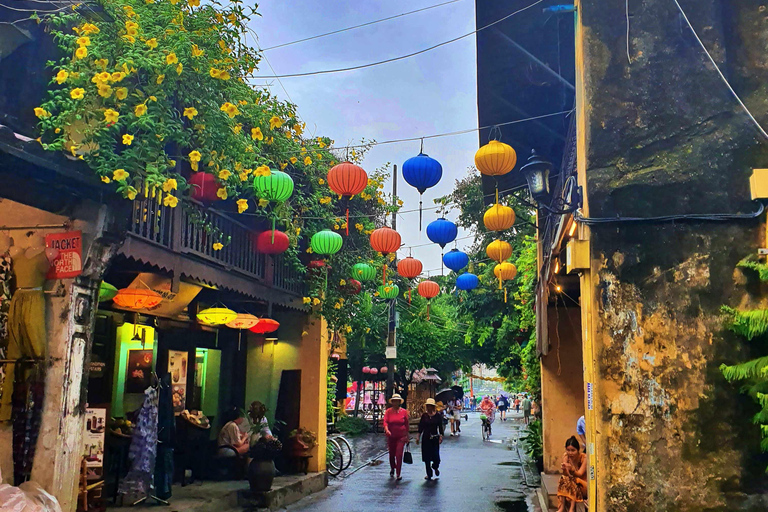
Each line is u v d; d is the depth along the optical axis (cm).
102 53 570
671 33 507
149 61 564
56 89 607
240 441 1092
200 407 1189
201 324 1130
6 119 575
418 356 2838
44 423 570
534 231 1652
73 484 585
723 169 482
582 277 521
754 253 469
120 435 852
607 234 488
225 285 929
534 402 1631
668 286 474
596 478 470
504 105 799
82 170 553
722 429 452
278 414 1266
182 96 639
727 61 499
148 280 834
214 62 648
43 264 594
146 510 810
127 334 970
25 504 518
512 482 1374
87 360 611
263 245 974
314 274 1189
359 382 3011
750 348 458
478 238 1892
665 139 493
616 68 508
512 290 1970
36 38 603
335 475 1418
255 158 786
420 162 823
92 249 593
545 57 718
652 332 470
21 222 606
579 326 1234
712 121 490
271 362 1309
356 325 1344
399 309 2795
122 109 580
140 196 612
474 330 2259
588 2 521
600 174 496
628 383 467
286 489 1057
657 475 455
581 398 1216
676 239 479
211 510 891
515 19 672
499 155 733
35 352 573
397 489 1265
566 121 805
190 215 788
